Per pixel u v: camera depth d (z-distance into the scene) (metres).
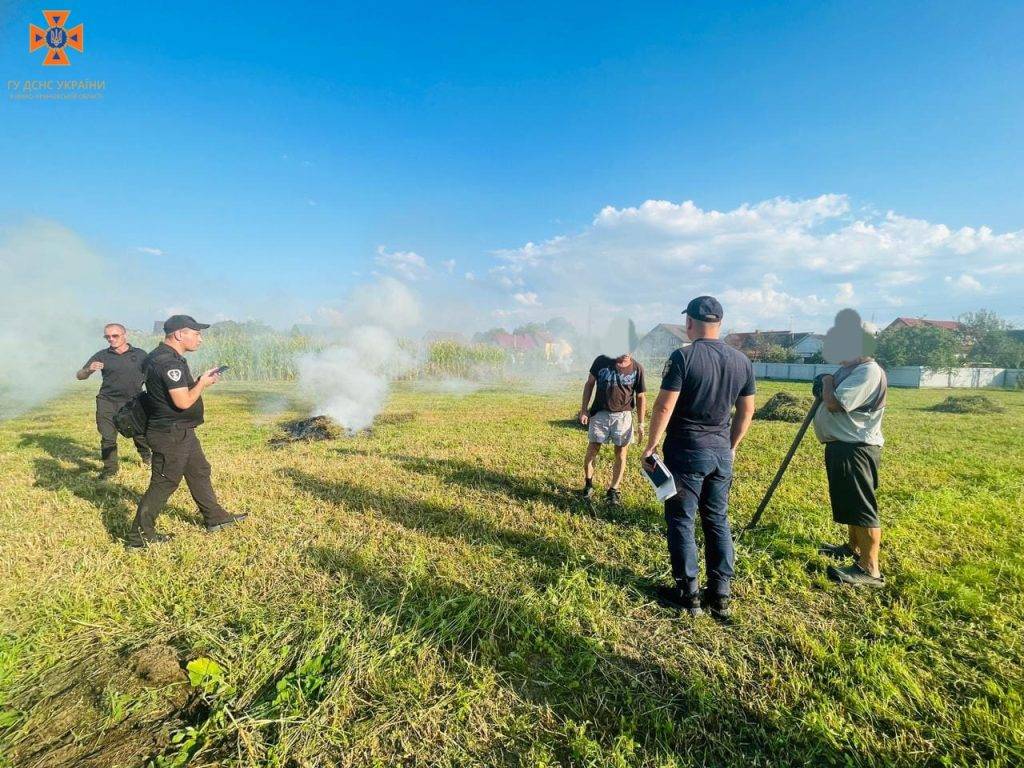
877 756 1.79
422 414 10.30
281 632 2.45
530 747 1.81
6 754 1.78
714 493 2.76
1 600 2.71
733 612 2.71
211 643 2.36
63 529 3.75
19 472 5.48
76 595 2.75
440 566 3.17
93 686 2.13
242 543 3.50
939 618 2.65
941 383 25.27
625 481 5.11
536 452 6.53
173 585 2.89
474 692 2.06
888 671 2.22
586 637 2.45
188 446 3.49
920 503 4.38
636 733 1.90
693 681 2.13
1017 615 2.66
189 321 3.49
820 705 2.00
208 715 1.97
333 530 3.79
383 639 2.41
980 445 7.48
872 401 2.93
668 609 2.74
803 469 5.66
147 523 3.41
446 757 1.76
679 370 2.60
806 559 3.33
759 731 1.90
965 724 1.92
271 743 1.84
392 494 4.64
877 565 3.02
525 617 2.60
